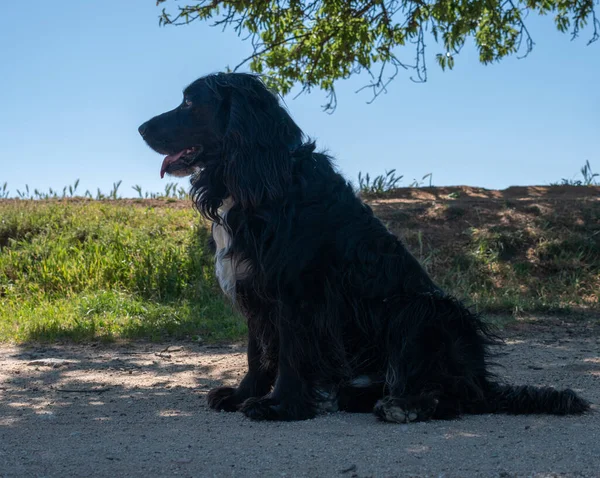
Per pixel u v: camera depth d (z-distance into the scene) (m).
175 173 4.23
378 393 4.17
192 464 3.11
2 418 4.06
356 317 4.02
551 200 10.93
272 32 10.57
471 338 4.12
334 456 3.21
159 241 9.88
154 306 8.49
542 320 7.81
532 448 3.31
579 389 4.74
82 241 10.13
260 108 4.04
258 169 3.91
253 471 3.01
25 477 2.95
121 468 3.05
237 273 4.04
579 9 10.22
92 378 5.30
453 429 3.71
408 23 10.09
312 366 3.98
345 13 10.14
